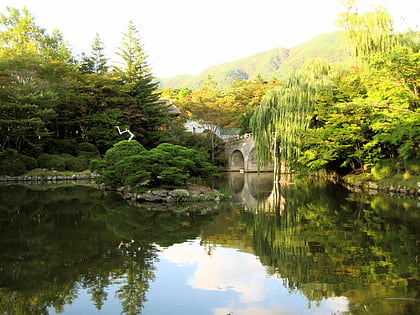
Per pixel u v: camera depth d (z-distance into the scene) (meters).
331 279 8.22
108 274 8.84
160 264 9.59
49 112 36.16
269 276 8.59
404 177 23.05
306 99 27.61
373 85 22.73
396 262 9.25
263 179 39.84
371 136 26.61
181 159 22.89
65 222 15.16
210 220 15.41
